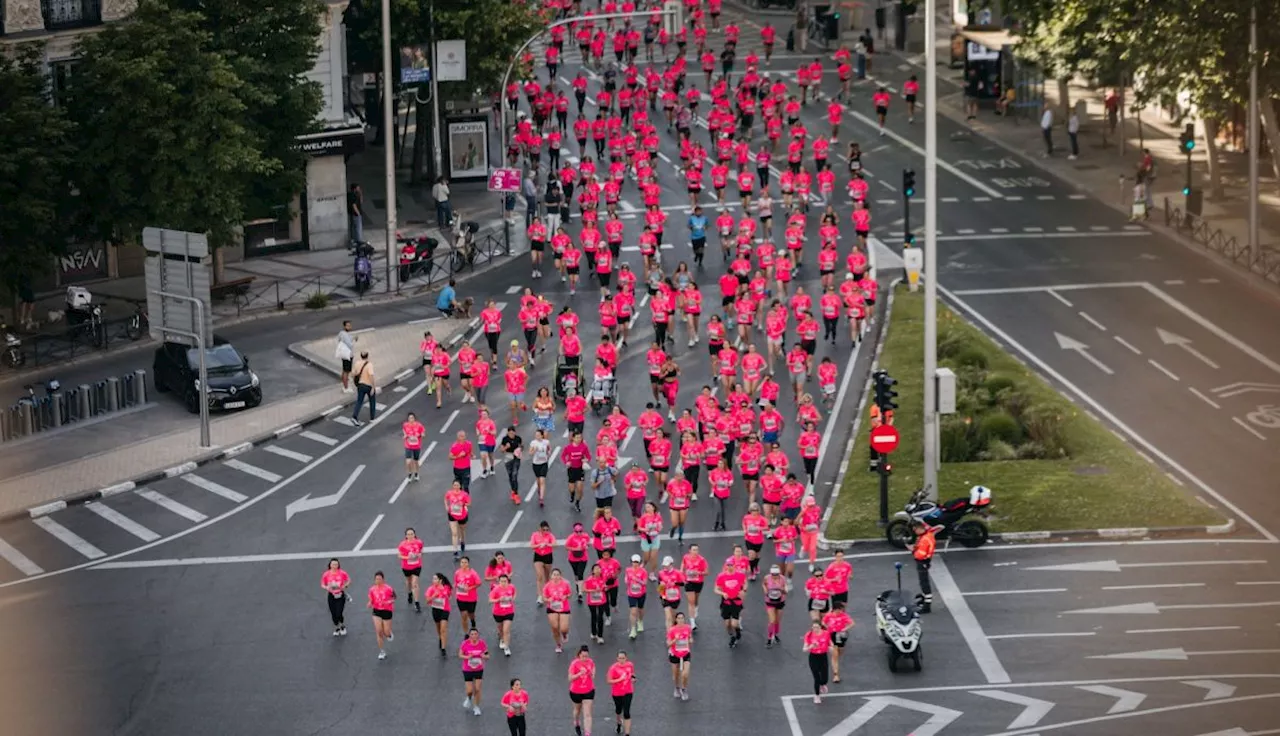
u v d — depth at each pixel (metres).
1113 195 89.62
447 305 74.94
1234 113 94.75
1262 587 48.81
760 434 59.19
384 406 65.81
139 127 70.81
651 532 50.28
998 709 42.62
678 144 100.06
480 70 94.56
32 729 42.97
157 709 44.03
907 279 76.94
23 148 67.00
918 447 59.66
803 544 50.78
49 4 74.38
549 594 46.28
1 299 70.06
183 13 71.38
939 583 50.03
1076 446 59.03
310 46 76.94
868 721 42.38
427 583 51.28
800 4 121.75
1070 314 73.19
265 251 85.19
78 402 64.38
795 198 89.50
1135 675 44.00
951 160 96.75
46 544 54.53
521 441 59.03
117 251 79.50
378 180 98.12
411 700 44.34
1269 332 70.44
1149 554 51.34
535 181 93.19
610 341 64.50
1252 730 40.88
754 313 69.81
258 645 47.62
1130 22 82.00
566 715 43.44
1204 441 60.00
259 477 59.53
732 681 44.91
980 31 111.94
